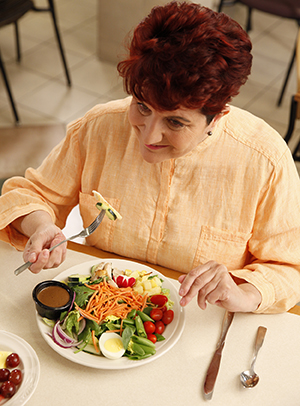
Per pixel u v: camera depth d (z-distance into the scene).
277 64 4.21
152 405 0.87
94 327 0.94
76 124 1.23
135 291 1.06
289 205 1.13
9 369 0.87
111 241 1.27
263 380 0.94
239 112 1.16
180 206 1.17
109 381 0.91
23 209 1.16
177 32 0.72
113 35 3.89
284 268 1.14
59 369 0.92
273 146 1.11
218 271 0.97
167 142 0.85
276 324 1.07
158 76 0.71
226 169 1.12
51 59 4.02
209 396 0.89
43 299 0.98
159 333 0.98
